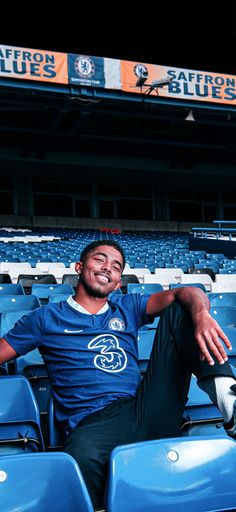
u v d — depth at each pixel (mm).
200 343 1746
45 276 6668
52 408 2002
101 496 1667
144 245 16484
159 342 1943
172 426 1855
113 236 21734
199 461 1443
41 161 24859
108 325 2068
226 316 3832
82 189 26922
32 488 1299
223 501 1426
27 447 1997
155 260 11016
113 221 26906
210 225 28328
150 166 26516
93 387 1939
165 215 27938
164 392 1860
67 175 26312
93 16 25797
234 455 1477
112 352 2016
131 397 1933
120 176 26828
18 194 25812
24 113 21609
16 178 25891
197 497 1406
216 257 12906
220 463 1456
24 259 9992
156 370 1899
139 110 19312
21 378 2043
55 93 16500
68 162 25281
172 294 2059
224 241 14133
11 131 22844
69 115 20812
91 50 26109
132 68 16844
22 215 25562
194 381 2512
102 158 25875
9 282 6879
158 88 17031
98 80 16453
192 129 24078
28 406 2010
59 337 2029
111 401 1910
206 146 24125
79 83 16219
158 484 1387
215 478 1437
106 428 1794
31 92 16281
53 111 19422
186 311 1941
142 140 23281
